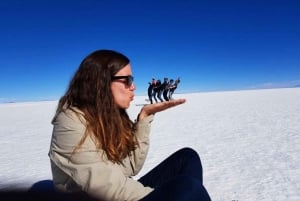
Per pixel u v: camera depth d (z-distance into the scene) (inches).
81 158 46.3
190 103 808.9
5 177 140.3
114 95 55.2
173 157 65.4
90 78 52.4
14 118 621.9
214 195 107.7
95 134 48.8
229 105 649.6
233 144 203.6
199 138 238.4
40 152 220.8
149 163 161.8
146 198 44.8
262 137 224.1
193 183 44.5
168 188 44.3
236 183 119.6
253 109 499.5
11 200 59.6
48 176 140.3
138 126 64.6
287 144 191.9
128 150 60.9
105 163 47.9
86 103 51.2
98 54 54.5
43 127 409.7
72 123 47.2
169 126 333.7
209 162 156.6
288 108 480.1
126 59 56.6
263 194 106.2
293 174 127.3
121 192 46.8
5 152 230.2
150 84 632.4
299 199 100.3
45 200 56.2
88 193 46.7
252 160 155.4
